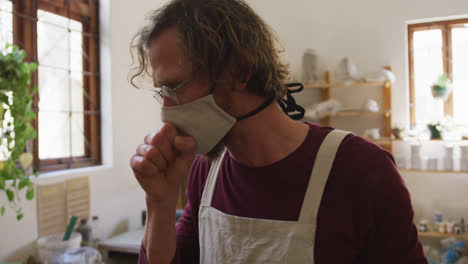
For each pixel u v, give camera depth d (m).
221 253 0.83
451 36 3.46
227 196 0.84
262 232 0.76
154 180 0.77
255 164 0.77
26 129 1.36
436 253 3.17
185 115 0.71
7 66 1.24
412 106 3.58
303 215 0.72
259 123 0.74
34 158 2.00
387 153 0.74
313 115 3.52
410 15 3.47
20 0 1.96
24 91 1.31
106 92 2.47
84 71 2.40
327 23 3.72
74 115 2.32
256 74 0.71
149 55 0.71
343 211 0.71
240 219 0.79
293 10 3.82
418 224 3.31
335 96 3.73
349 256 0.71
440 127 3.29
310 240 0.71
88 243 2.00
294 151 0.76
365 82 3.43
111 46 2.47
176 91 0.69
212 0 0.69
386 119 3.46
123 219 2.54
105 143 2.48
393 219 0.68
